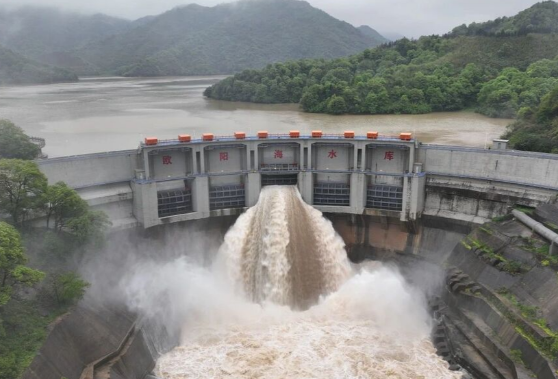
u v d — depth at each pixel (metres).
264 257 66.94
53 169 62.81
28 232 51.59
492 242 59.09
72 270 51.41
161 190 70.62
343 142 71.44
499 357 47.22
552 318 46.72
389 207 72.00
